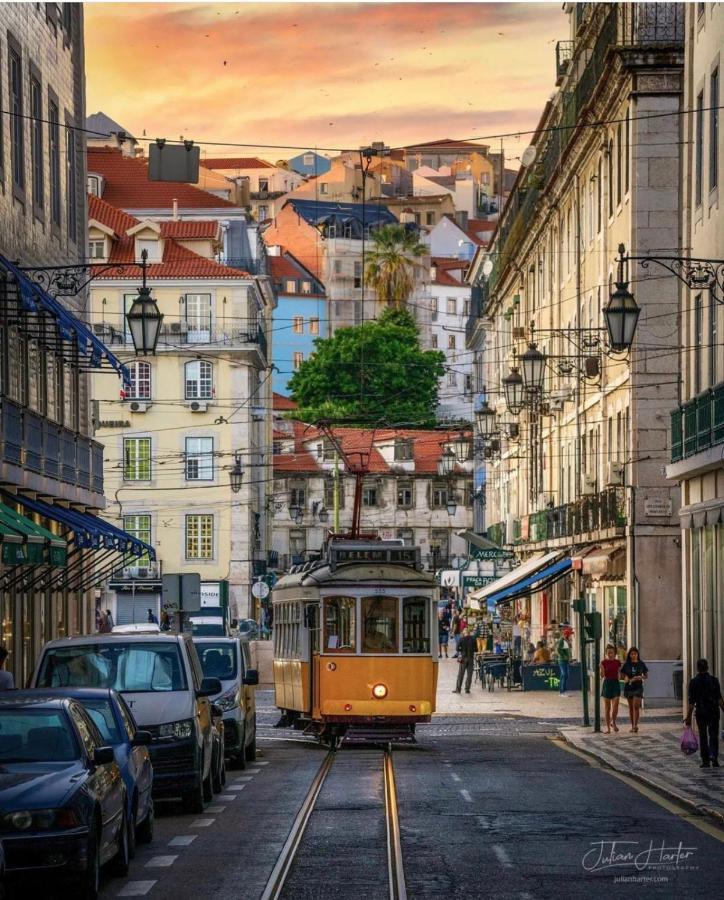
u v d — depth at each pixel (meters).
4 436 38.38
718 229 40.69
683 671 46.66
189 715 23.95
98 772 16.53
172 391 96.69
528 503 79.19
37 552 34.22
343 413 139.50
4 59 41.91
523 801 24.81
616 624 55.72
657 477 51.94
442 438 141.88
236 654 33.91
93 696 19.81
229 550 96.12
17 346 43.28
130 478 96.56
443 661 92.06
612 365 55.84
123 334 96.56
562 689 60.81
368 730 38.34
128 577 94.56
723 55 40.19
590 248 60.41
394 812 23.16
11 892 15.84
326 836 20.50
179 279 96.56
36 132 46.69
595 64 56.78
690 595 45.03
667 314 51.50
